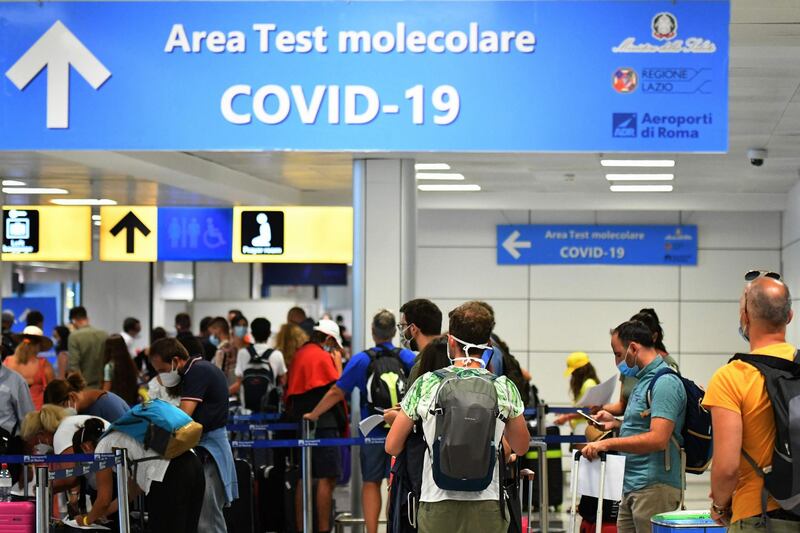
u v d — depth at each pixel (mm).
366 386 11156
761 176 18562
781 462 5156
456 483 6258
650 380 8188
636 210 21719
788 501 5137
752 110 13227
